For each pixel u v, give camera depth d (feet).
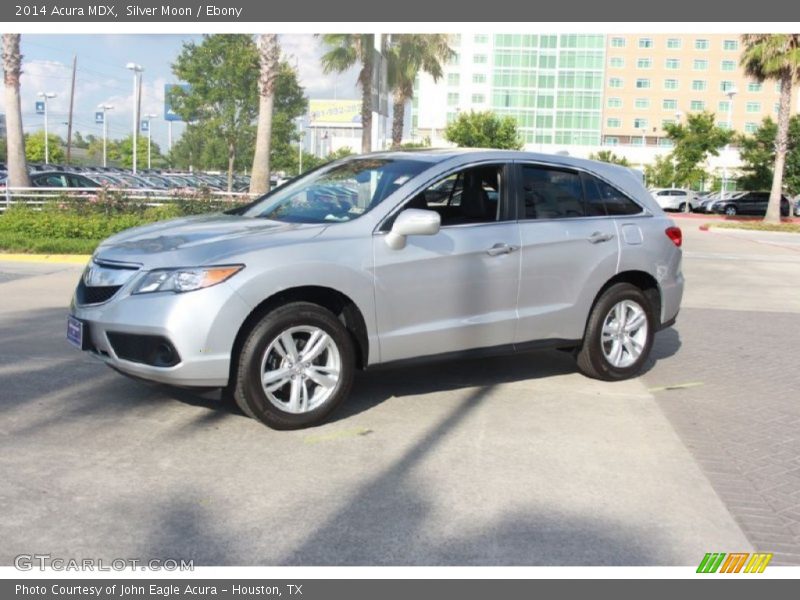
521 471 14.78
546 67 314.96
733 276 48.96
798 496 14.08
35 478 13.78
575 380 21.44
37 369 20.79
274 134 121.49
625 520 12.91
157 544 11.70
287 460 14.93
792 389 21.44
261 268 15.47
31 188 64.69
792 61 106.11
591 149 315.99
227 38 110.93
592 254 20.12
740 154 165.99
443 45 113.39
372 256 16.78
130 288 15.46
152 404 17.98
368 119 101.76
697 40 358.02
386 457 15.26
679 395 20.47
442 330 17.83
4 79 67.72
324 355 16.70
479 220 18.67
